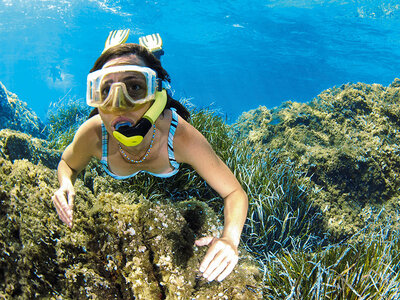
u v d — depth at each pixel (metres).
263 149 4.84
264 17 14.95
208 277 1.52
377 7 15.42
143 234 2.26
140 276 2.11
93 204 2.49
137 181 3.35
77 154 2.08
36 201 2.22
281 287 2.75
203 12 14.52
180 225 2.36
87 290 2.02
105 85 1.44
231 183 1.91
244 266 2.52
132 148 1.78
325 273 2.80
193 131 1.86
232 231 1.76
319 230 4.02
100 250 2.19
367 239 3.61
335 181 4.50
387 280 2.68
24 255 1.96
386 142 4.88
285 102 5.78
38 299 1.91
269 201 3.63
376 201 4.52
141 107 1.45
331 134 5.02
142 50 1.62
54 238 2.11
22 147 3.19
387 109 5.22
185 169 3.55
